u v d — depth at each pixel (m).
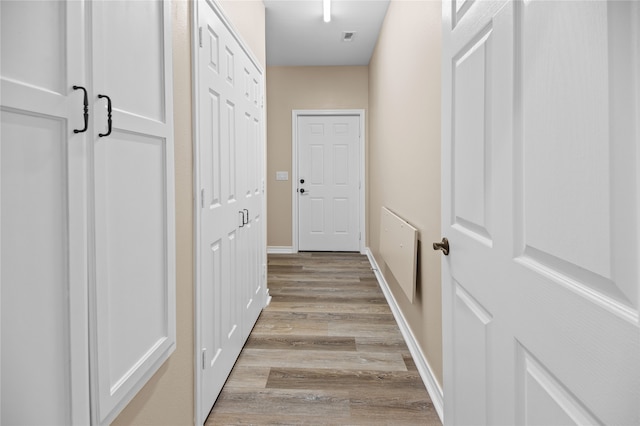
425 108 2.01
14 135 0.64
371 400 1.86
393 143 3.12
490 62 0.87
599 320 0.52
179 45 1.39
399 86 2.82
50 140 0.71
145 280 1.08
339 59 4.99
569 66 0.58
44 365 0.70
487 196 0.90
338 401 1.85
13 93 0.62
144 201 1.07
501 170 0.82
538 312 0.68
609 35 0.50
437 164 1.79
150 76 1.10
